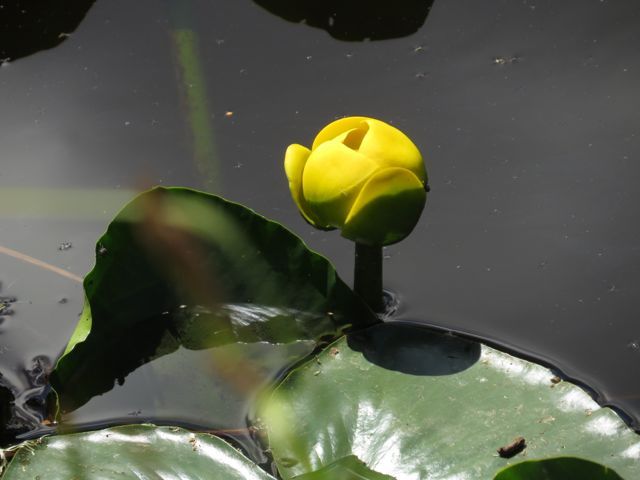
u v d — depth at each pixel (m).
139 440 1.26
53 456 1.25
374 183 1.26
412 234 1.34
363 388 1.27
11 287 1.33
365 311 1.30
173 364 1.30
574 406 1.25
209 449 1.25
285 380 1.27
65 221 1.36
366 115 1.39
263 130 1.39
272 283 1.30
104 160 1.38
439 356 1.28
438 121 1.38
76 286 1.33
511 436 1.25
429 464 1.24
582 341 1.29
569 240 1.33
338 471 1.24
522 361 1.27
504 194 1.35
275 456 1.25
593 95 1.39
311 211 1.28
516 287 1.31
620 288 1.31
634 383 1.28
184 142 1.39
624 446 1.24
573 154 1.36
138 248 1.29
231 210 1.28
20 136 1.40
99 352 1.30
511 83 1.40
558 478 1.22
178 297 1.30
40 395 1.29
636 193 1.34
